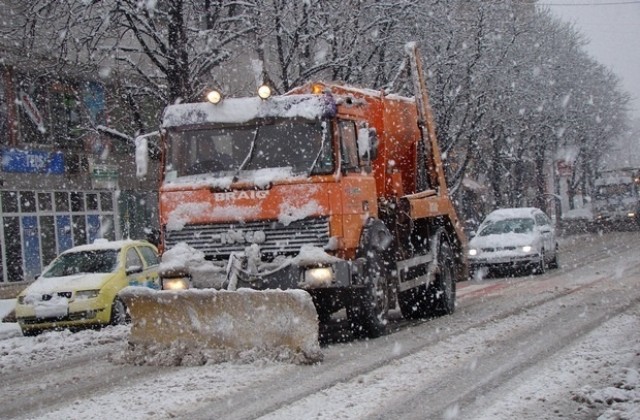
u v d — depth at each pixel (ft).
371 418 22.82
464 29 93.66
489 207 144.56
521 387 25.89
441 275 47.52
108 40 87.71
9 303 70.18
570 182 190.39
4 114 80.18
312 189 35.42
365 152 38.11
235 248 35.91
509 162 132.46
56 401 27.45
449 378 27.86
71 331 51.21
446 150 93.45
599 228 166.61
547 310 44.73
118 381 30.22
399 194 45.80
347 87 42.86
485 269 74.33
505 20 103.40
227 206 36.11
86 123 82.02
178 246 36.24
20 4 76.59
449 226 51.57
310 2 77.66
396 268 41.34
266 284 34.73
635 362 28.53
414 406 24.08
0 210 78.84
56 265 54.13
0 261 78.43
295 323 31.86
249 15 77.66
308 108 36.06
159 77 80.43
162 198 37.27
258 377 29.22
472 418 22.41
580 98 158.20
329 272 34.68
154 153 78.95
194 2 77.15
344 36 81.66
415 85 50.78
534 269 74.02
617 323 37.88
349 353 34.04
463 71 94.68
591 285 57.00
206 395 26.55
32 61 79.61
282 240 35.50
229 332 32.94
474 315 45.83
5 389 30.45
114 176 93.25
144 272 55.47
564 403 23.71
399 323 45.68
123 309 51.83
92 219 90.89
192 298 33.17
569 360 29.76
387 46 86.74
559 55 147.84
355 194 37.01
